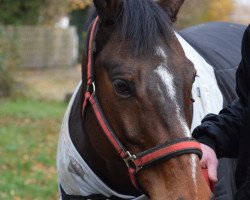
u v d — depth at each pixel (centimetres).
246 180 236
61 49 1941
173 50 227
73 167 279
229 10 1177
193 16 1047
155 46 224
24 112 1046
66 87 1511
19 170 672
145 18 228
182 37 328
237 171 246
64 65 1962
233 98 317
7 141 799
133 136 221
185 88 220
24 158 718
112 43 232
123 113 223
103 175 271
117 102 224
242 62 251
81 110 267
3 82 1230
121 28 232
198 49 327
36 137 845
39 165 700
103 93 234
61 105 1207
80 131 277
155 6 235
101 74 235
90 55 245
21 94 1256
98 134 246
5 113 1023
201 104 283
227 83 318
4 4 1703
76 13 2202
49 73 1773
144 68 220
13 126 913
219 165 280
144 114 217
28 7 1748
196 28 392
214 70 315
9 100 1200
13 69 1245
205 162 243
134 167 226
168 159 212
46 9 1788
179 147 211
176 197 206
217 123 257
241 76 253
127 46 226
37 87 1462
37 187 604
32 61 1806
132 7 231
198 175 208
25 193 591
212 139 254
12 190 595
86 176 275
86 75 254
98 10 236
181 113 216
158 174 216
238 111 259
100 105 239
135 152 224
